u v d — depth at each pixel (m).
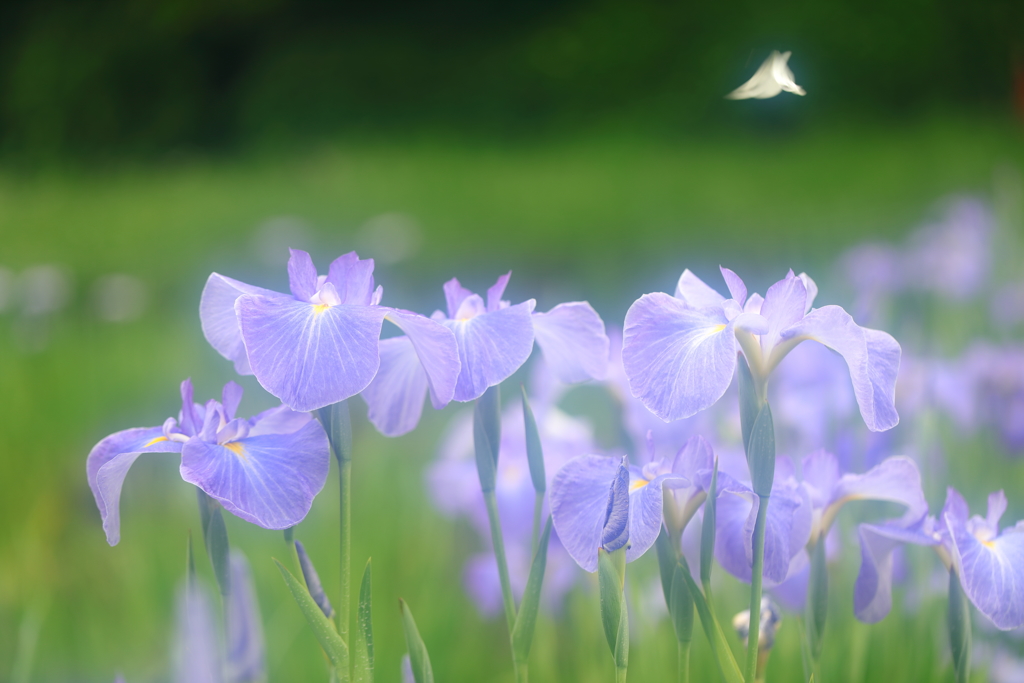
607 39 19.41
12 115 22.47
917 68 17.39
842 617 1.65
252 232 9.62
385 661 2.24
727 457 1.60
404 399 1.41
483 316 1.37
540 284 7.70
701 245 8.34
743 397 1.33
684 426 1.75
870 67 17.38
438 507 2.58
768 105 17.44
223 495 1.29
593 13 20.42
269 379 1.29
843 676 1.62
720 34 18.30
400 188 12.80
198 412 1.36
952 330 3.25
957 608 1.38
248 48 22.78
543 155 16.12
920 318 3.56
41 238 9.09
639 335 1.33
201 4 21.92
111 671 2.33
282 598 2.52
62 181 13.31
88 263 8.30
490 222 10.12
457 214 10.72
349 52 21.08
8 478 3.68
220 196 12.49
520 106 19.70
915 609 1.67
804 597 1.51
